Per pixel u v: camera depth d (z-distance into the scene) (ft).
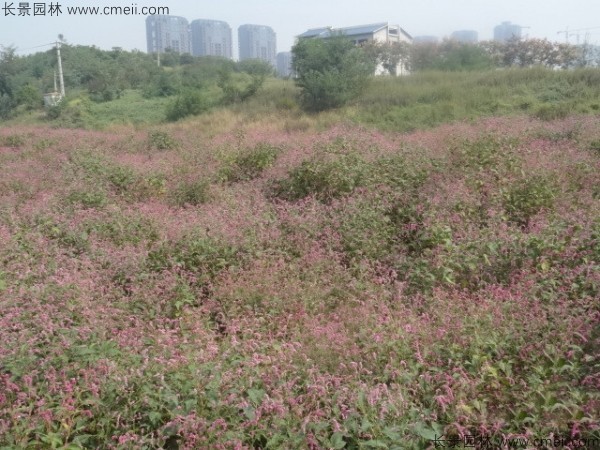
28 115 125.29
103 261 22.11
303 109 83.71
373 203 27.02
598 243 20.06
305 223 25.45
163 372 13.56
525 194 26.66
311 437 11.74
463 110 63.93
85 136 62.64
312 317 18.22
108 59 162.81
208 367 13.61
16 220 27.22
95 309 17.70
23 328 15.67
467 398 13.58
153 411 12.39
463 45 115.75
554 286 18.22
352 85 82.12
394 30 175.83
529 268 19.89
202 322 18.15
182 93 101.81
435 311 17.49
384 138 42.34
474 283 19.99
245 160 41.39
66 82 152.76
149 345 15.87
